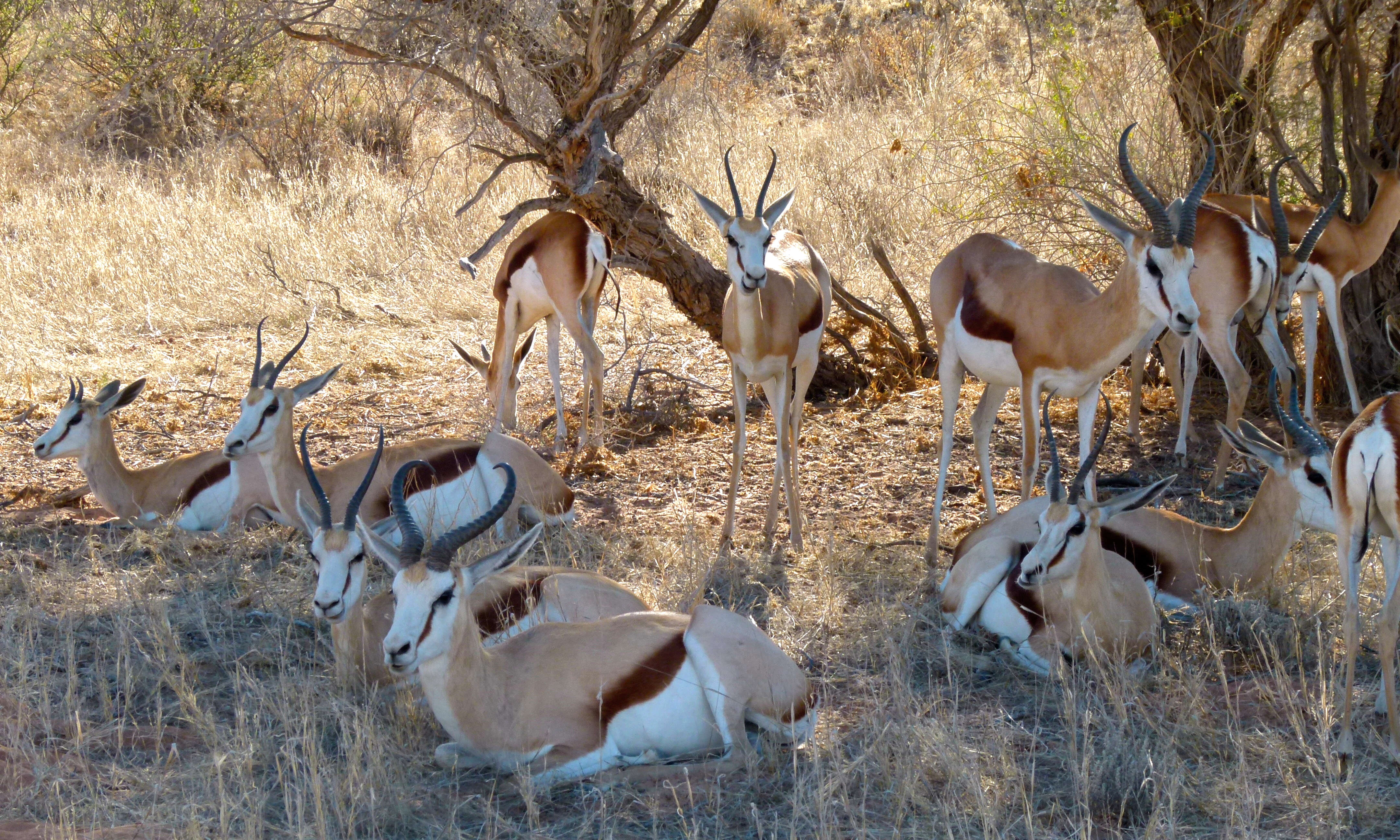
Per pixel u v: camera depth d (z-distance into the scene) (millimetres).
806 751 8297
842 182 23719
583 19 16203
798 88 32469
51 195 26859
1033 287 11578
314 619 10695
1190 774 7992
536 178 26000
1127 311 10789
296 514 12555
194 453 14609
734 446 12719
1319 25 17391
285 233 23844
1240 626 10016
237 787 7789
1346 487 8156
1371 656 9828
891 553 12281
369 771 7648
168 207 25438
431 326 21391
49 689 9164
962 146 20062
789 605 11031
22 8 31859
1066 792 7863
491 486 12570
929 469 14891
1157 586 10742
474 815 7656
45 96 32406
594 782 7844
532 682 8047
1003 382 12180
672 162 24141
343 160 27828
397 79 18000
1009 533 10539
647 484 14586
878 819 7590
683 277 17312
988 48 27719
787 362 12562
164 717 8922
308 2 16234
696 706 8109
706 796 7715
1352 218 16016
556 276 15688
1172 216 10898
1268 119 16562
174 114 29031
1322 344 16750
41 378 18375
